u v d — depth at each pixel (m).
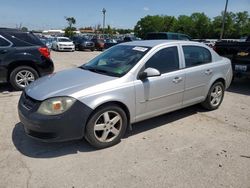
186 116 5.58
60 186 3.20
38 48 7.54
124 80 4.18
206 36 84.12
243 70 8.27
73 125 3.74
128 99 4.18
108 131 4.10
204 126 5.07
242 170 3.58
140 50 4.70
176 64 4.94
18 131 4.67
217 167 3.64
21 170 3.50
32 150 4.03
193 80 5.19
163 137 4.54
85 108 3.77
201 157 3.89
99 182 3.28
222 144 4.32
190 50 5.27
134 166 3.63
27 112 3.81
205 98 5.70
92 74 4.42
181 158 3.85
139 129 4.86
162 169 3.57
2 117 5.34
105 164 3.68
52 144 4.21
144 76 4.31
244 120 5.46
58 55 21.42
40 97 3.77
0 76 7.18
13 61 7.21
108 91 3.96
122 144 4.26
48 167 3.59
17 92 7.33
